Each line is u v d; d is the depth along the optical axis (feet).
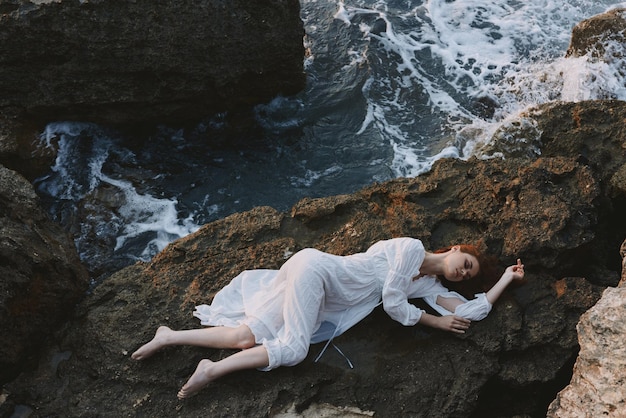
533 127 22.38
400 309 16.44
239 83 24.47
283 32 23.66
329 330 16.57
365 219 18.83
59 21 21.52
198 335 15.99
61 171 23.35
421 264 17.01
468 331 16.69
